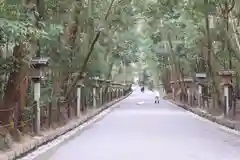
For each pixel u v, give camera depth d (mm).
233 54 30172
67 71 27469
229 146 17031
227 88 29391
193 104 45812
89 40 30500
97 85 43000
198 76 40406
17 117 16219
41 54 22812
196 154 14867
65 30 25922
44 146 17078
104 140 19109
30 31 13680
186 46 40000
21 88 17062
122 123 28609
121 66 73062
